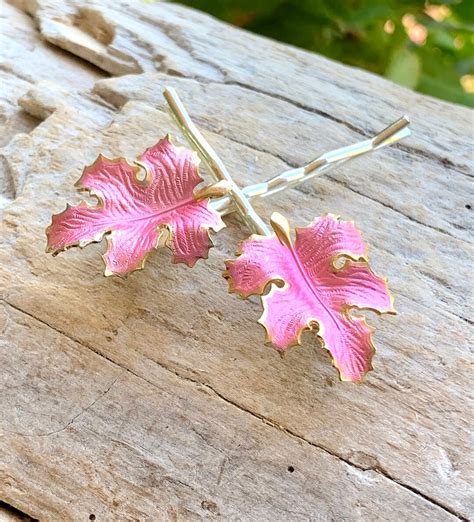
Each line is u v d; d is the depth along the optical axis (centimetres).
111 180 10
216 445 10
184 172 10
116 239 10
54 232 10
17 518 9
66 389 10
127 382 10
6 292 10
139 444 10
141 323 10
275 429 10
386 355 11
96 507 9
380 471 10
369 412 10
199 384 10
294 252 10
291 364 10
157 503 9
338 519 9
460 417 10
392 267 11
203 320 11
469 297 11
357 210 12
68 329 10
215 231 10
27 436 10
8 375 10
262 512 9
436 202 12
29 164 12
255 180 12
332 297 10
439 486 10
